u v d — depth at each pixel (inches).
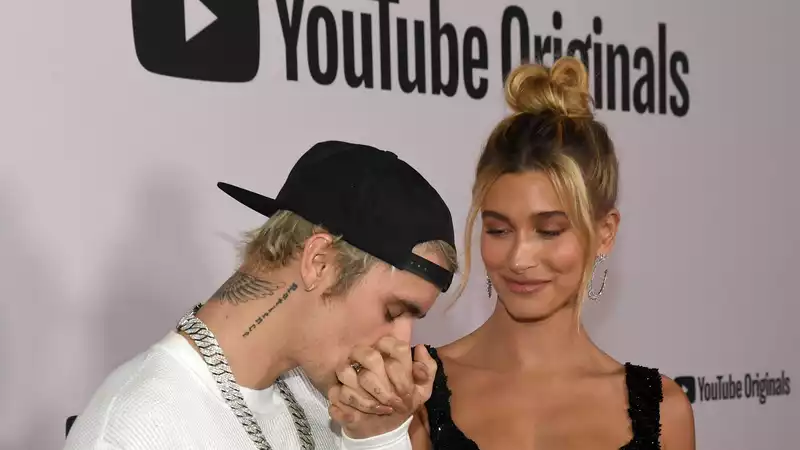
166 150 132.7
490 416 98.3
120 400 69.6
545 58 170.7
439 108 159.5
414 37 156.3
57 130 123.7
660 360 187.5
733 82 198.2
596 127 96.3
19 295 121.1
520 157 92.1
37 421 122.7
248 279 76.3
